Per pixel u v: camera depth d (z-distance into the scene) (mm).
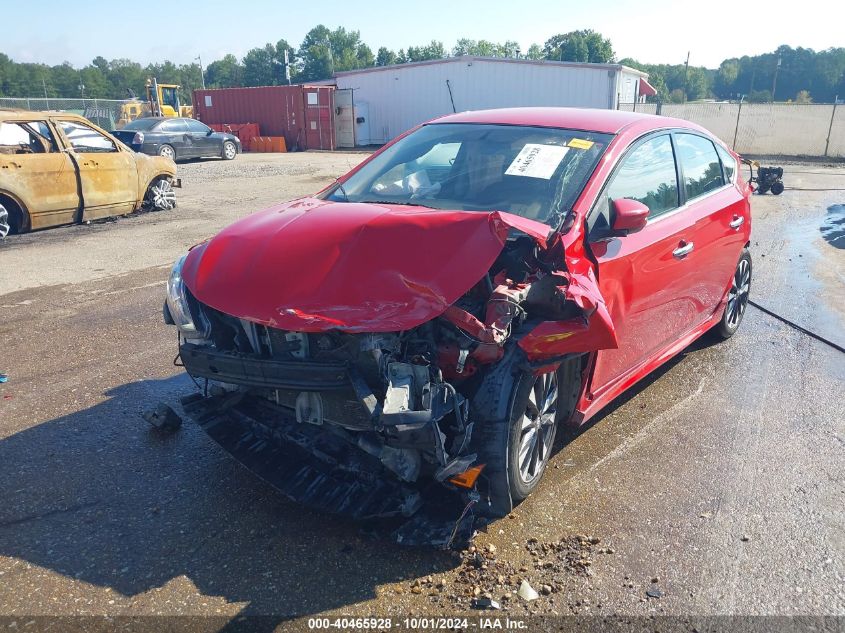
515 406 3074
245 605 2723
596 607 2760
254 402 3525
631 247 3770
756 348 5832
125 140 21750
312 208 3707
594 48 93812
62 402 4535
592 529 3268
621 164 3896
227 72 133500
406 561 2996
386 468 3125
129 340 5719
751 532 3279
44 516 3285
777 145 28312
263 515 3312
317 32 120500
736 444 4145
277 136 33500
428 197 3805
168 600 2742
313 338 3004
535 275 3174
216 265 3352
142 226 10961
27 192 9977
